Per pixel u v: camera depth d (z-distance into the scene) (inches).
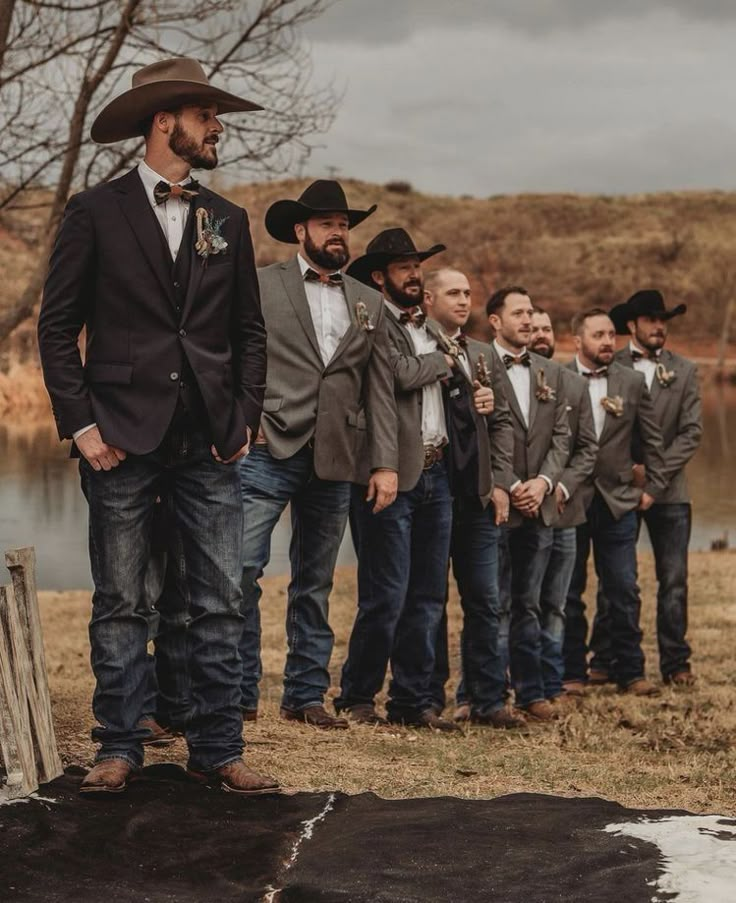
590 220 4402.1
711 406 2139.5
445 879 153.1
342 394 247.9
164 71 177.6
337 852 162.1
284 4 335.3
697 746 257.4
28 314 357.7
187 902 147.9
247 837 167.9
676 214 4534.9
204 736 185.8
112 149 350.6
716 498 975.0
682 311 349.4
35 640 183.9
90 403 175.3
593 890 148.9
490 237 4158.5
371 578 266.4
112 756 180.1
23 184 351.6
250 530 246.5
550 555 312.3
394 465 252.4
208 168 181.0
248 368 184.2
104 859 158.4
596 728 275.7
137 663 181.2
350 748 235.9
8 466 1115.3
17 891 148.2
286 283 250.5
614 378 339.0
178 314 177.3
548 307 3629.4
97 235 175.3
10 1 317.7
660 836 166.9
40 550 698.8
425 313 287.9
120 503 177.2
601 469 335.6
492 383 289.7
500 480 287.9
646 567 572.4
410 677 274.4
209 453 180.2
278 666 362.6
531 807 183.5
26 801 171.8
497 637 284.7
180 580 215.6
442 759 230.2
